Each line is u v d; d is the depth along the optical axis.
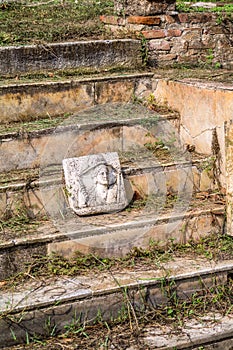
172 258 4.38
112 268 4.21
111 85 5.33
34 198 4.37
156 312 4.04
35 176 4.48
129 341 3.78
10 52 5.23
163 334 3.86
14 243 4.01
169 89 5.31
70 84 5.12
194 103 5.01
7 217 4.31
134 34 5.81
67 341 3.77
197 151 5.06
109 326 3.92
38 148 4.66
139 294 4.02
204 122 4.93
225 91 4.66
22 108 4.96
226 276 4.30
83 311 3.88
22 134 4.58
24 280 4.02
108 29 6.07
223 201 4.71
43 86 5.01
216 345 3.88
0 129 4.68
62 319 3.84
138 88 5.49
